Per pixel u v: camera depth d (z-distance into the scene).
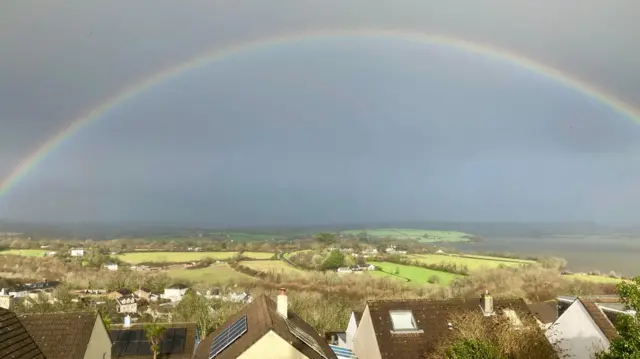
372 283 101.19
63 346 32.72
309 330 32.97
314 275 111.06
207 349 30.14
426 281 102.44
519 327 24.17
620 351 17.05
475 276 102.62
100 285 109.38
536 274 98.81
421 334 31.25
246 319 29.28
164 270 129.00
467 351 21.06
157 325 45.50
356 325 39.66
